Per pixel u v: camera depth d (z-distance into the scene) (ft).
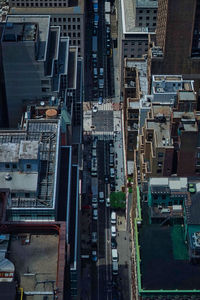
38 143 614.75
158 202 627.05
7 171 607.37
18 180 599.16
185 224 602.85
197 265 573.33
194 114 655.76
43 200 592.60
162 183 626.64
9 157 601.62
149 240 601.21
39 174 618.44
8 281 498.28
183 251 588.50
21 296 485.15
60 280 494.18
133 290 652.48
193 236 574.97
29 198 593.83
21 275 514.68
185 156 653.30
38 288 501.56
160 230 612.29
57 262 520.42
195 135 633.61
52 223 548.31
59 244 526.16
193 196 615.98
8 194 582.35
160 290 547.08
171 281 558.97
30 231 554.05
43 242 546.26
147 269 569.64
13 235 549.95
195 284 556.51
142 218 627.87
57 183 641.40
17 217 587.68
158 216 619.26
